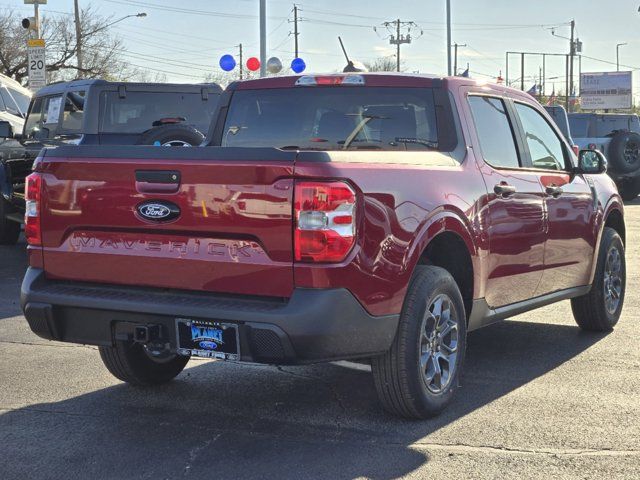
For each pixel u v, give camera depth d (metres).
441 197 4.82
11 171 12.16
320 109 5.79
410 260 4.53
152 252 4.46
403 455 4.35
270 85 5.95
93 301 4.54
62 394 5.43
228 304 4.26
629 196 21.86
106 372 5.96
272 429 4.76
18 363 6.19
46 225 4.75
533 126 6.40
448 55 36.94
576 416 4.98
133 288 4.57
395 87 5.58
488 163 5.54
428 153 5.04
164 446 4.50
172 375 5.68
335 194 4.13
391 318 4.46
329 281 4.12
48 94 11.89
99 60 52.81
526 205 5.78
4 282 9.74
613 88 77.25
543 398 5.34
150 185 4.43
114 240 4.58
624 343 6.89
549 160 6.48
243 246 4.25
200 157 4.32
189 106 11.36
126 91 10.93
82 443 4.54
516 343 6.91
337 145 5.72
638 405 5.19
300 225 4.11
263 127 5.94
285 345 4.12
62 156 4.69
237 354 4.26
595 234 6.86
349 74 5.72
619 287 7.39
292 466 4.20
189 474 4.11
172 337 4.42
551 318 7.93
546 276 6.19
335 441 4.55
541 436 4.63
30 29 20.97
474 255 5.15
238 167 4.21
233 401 5.29
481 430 4.73
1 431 4.73
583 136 22.11
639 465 4.22
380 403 4.89
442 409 4.95
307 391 5.51
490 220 5.32
